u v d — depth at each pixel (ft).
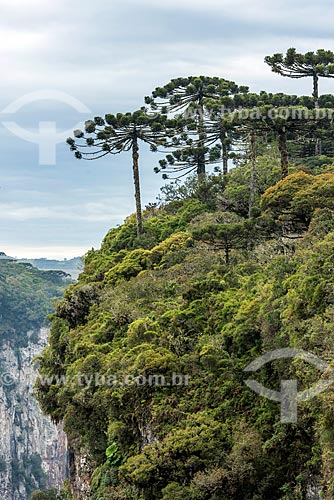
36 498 234.38
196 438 97.96
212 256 152.66
